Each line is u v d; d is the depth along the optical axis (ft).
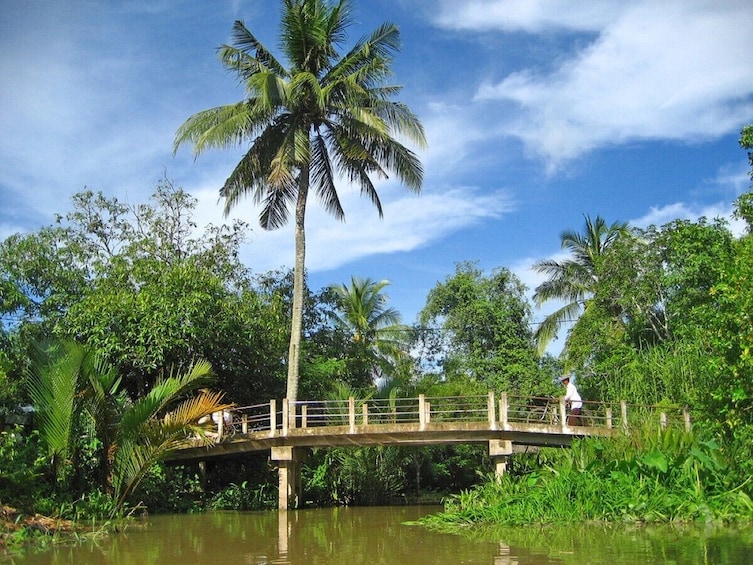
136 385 71.67
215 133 67.00
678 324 74.38
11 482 41.27
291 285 89.86
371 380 98.37
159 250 78.02
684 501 38.70
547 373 98.99
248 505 64.39
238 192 74.74
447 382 92.38
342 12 72.54
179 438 48.08
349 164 73.00
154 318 65.72
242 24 70.59
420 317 107.76
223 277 79.36
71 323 67.67
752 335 38.06
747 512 37.04
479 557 28.81
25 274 72.23
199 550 33.63
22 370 61.36
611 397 73.97
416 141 70.18
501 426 56.65
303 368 81.35
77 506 44.98
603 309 86.02
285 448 59.47
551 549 30.12
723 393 40.47
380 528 42.42
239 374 74.79
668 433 44.24
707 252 71.26
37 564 29.63
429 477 83.20
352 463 68.23
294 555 31.48
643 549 28.99
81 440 49.96
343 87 70.79
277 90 65.26
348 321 114.11
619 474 41.55
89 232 79.15
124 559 30.91
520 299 103.65
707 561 25.63
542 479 44.86
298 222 71.72
